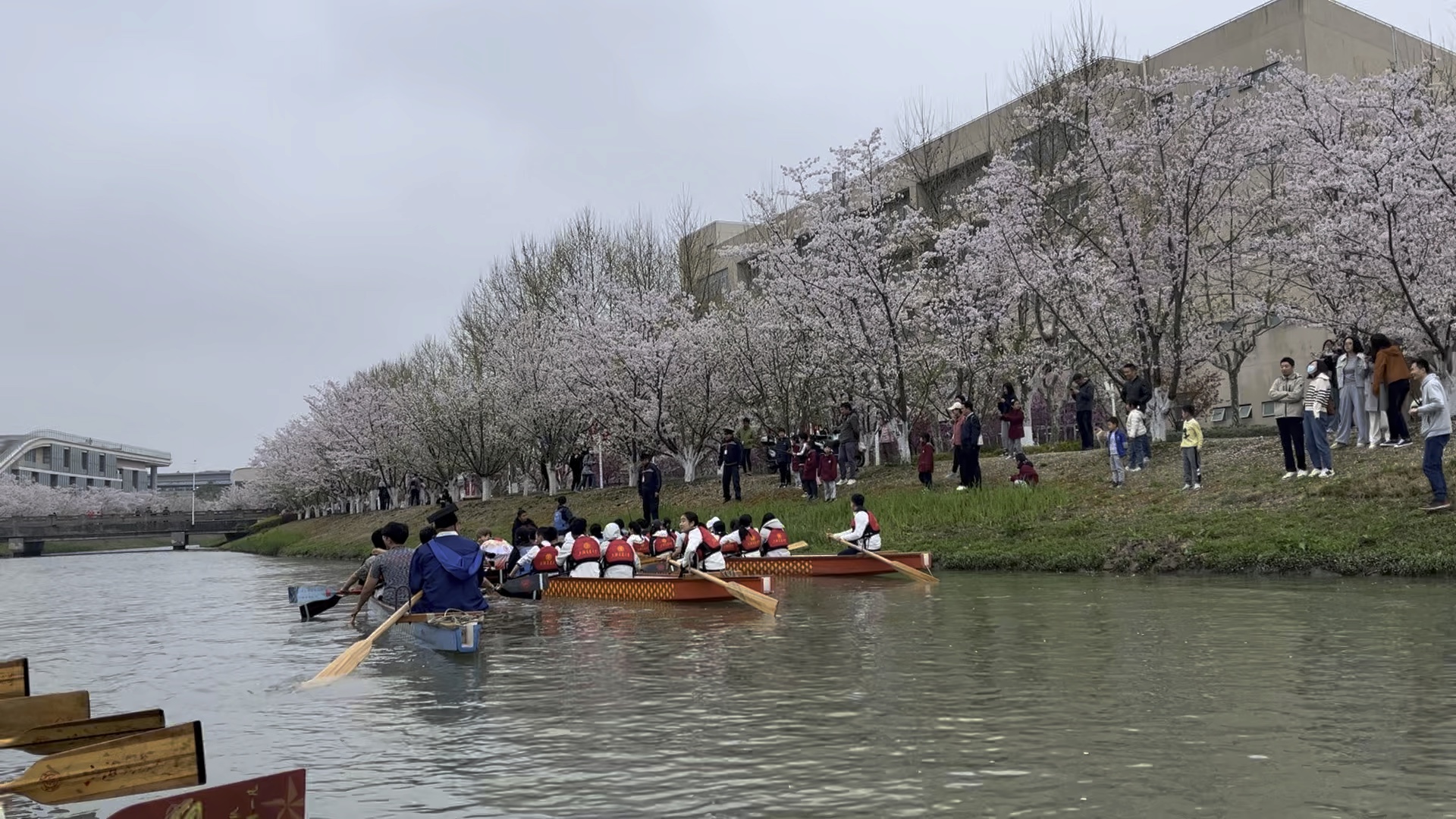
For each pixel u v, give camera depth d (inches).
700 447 1456.7
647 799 243.8
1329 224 820.0
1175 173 949.2
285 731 336.5
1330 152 837.2
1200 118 930.1
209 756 305.0
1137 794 234.2
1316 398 723.4
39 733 257.9
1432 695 312.5
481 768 278.1
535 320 1745.8
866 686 360.8
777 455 1238.3
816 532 964.6
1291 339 1460.4
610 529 764.6
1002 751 273.0
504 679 411.5
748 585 644.7
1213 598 537.3
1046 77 1251.2
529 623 592.1
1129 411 912.3
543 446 1711.4
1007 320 1220.5
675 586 664.4
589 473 1788.9
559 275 1833.2
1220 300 1167.6
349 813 243.9
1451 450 712.4
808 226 1214.3
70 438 5260.8
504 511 1630.2
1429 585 534.3
